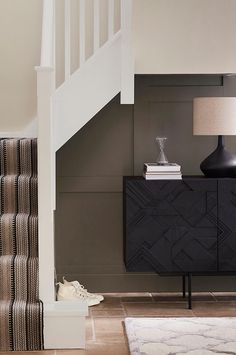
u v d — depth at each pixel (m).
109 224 6.02
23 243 5.14
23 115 6.17
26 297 4.99
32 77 6.15
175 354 4.71
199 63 5.67
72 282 5.80
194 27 5.66
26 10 6.15
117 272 6.03
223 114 5.62
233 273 5.70
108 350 4.84
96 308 5.66
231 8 5.66
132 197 5.60
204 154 6.04
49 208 4.97
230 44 5.67
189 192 5.62
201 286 6.05
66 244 6.00
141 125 5.99
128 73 5.46
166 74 5.87
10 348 4.86
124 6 5.45
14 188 5.29
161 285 6.04
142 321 5.29
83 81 5.46
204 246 5.64
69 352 4.81
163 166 5.61
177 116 6.00
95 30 5.50
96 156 5.98
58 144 5.42
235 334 5.04
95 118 5.97
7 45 6.15
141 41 5.65
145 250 5.62
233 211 5.64
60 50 6.04
